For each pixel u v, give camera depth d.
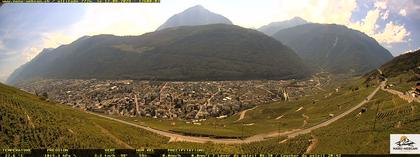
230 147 136.88
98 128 139.62
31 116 114.12
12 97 144.25
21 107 122.44
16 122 101.69
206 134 179.88
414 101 188.50
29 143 94.31
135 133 153.50
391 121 145.38
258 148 141.00
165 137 161.62
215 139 169.38
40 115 122.12
